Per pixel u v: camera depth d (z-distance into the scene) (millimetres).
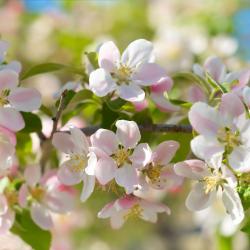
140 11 1199
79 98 565
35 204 588
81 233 1140
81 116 678
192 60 1000
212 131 492
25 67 1184
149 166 522
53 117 573
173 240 1387
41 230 585
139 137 514
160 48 1006
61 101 543
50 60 1168
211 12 1102
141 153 516
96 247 1177
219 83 555
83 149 531
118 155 514
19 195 572
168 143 521
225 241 832
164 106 561
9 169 581
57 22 1187
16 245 611
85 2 1221
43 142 600
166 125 545
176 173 514
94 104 583
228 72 632
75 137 529
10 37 1196
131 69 545
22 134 597
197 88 586
